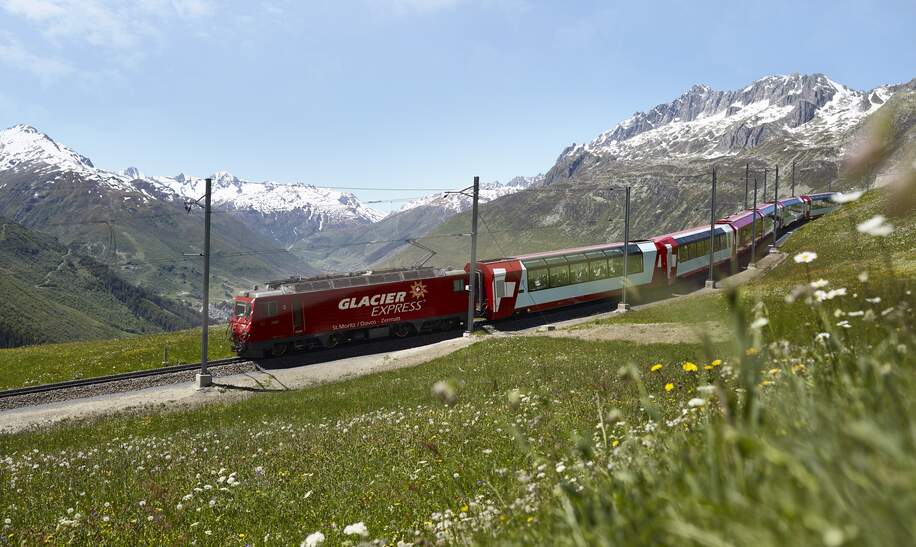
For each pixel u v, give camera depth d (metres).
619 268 49.97
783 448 1.20
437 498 6.74
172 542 7.37
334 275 42.25
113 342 50.25
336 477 10.20
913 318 1.74
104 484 11.98
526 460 6.29
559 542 1.86
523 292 45.34
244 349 38.72
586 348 30.05
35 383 36.84
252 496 9.37
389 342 42.62
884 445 0.96
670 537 1.22
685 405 4.98
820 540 0.86
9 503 10.92
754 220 58.56
